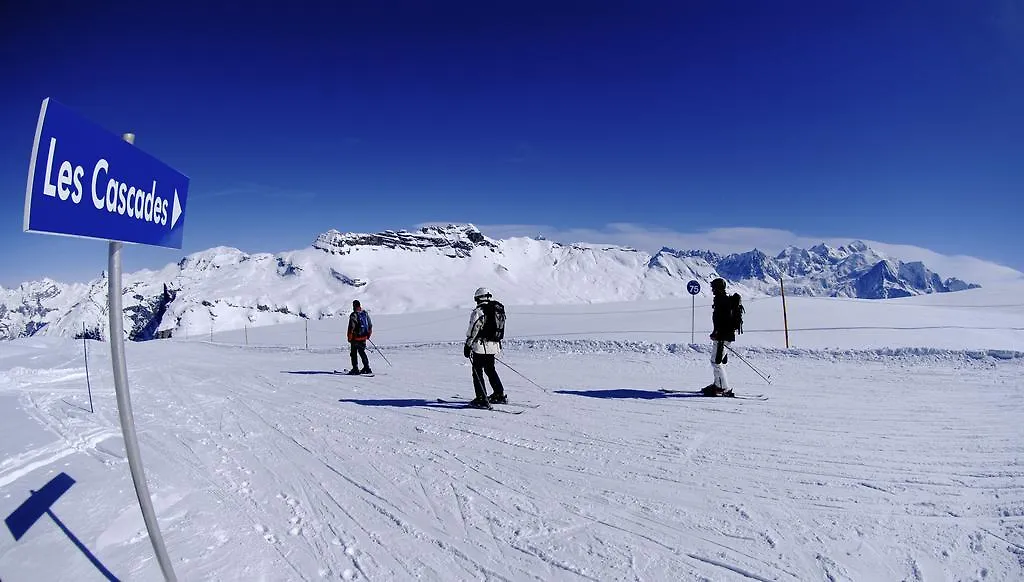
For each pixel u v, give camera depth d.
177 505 4.12
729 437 5.99
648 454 5.47
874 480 4.58
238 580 3.10
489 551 3.54
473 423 6.94
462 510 4.18
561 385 9.76
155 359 18.52
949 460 5.02
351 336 12.31
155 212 2.69
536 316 30.69
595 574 3.24
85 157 2.10
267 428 6.79
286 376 12.34
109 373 13.09
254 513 4.08
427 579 3.20
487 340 7.89
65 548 3.32
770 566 3.28
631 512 4.10
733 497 4.32
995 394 7.83
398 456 5.55
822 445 5.60
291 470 5.09
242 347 28.17
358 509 4.20
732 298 8.33
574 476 4.89
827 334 15.77
